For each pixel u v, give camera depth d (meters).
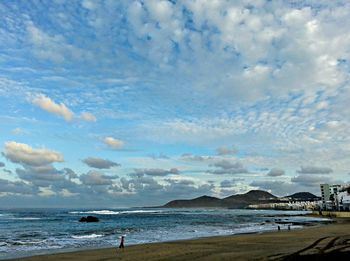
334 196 142.62
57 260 21.52
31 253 25.61
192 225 65.25
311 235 36.66
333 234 37.69
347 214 102.94
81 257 22.53
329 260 18.11
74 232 47.97
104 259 21.50
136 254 23.53
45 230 52.16
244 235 38.59
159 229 54.00
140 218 100.38
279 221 80.88
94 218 79.81
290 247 25.42
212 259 20.19
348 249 22.03
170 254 23.16
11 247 30.09
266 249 24.81
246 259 19.58
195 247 27.30
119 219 93.06
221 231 48.94
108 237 40.16
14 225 64.69
